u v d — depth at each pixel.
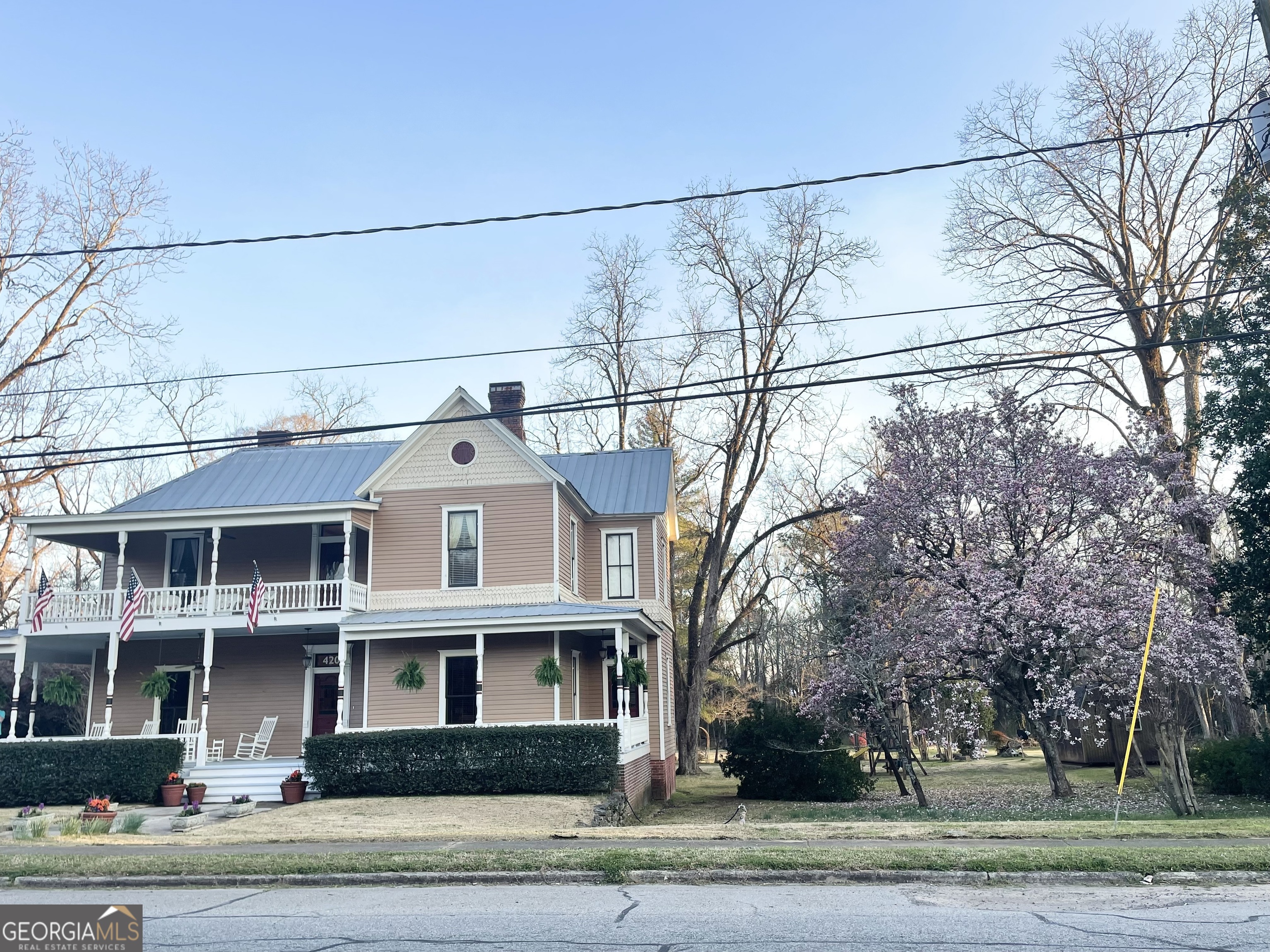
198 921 9.27
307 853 12.84
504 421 29.44
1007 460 23.16
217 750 26.25
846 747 35.97
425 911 9.52
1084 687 21.91
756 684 56.50
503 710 24.62
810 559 38.47
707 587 38.75
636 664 24.59
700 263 37.25
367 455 28.83
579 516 29.42
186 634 26.28
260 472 28.39
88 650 28.14
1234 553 30.81
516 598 25.66
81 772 22.59
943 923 8.47
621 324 40.31
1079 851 11.30
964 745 28.20
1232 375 23.75
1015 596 20.77
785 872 10.80
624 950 7.72
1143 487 22.27
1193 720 25.30
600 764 21.33
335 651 26.62
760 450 37.44
